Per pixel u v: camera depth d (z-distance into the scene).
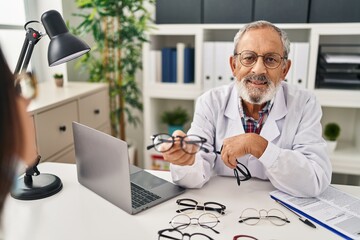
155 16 2.34
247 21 2.11
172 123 2.55
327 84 2.15
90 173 1.12
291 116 1.31
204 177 1.16
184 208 1.02
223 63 2.22
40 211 1.00
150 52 2.35
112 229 0.90
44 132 1.56
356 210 0.99
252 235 0.88
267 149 1.08
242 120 1.37
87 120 1.98
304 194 1.08
